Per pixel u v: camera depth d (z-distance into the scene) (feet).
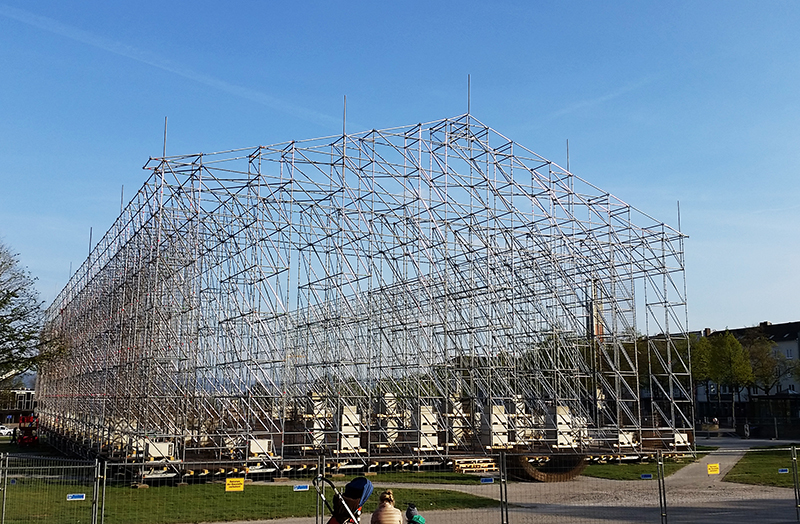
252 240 122.83
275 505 79.97
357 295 131.03
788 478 108.17
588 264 152.25
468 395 141.59
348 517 41.57
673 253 154.61
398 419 135.44
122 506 78.79
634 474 116.78
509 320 137.80
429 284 142.20
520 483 101.55
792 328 334.44
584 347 157.48
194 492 90.02
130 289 134.82
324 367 135.33
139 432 106.93
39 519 70.28
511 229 137.90
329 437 127.24
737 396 316.40
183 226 121.60
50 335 183.73
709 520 71.72
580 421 141.79
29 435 215.92
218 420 125.39
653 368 225.35
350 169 125.08
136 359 120.06
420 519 43.78
